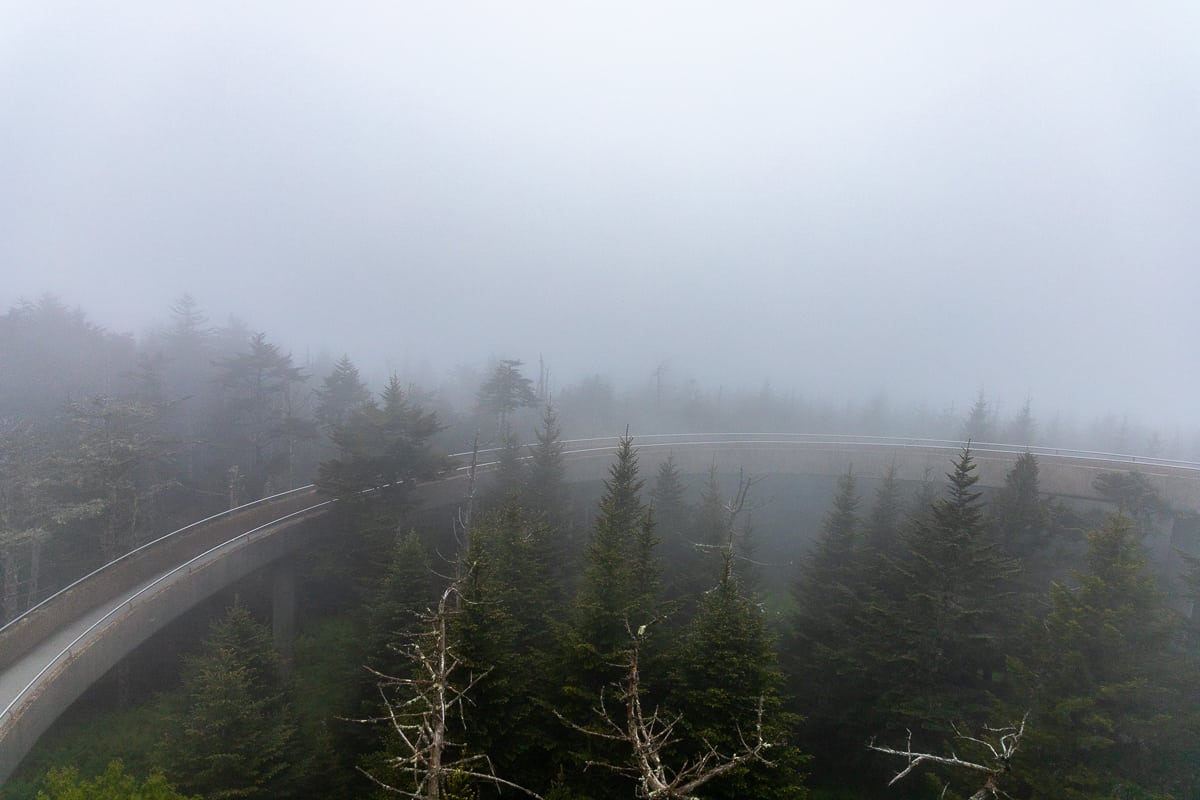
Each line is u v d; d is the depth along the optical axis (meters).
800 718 15.32
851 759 22.28
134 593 23.17
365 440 29.73
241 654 18.25
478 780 14.37
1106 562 16.80
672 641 18.61
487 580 17.47
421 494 34.09
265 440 41.06
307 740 18.75
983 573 20.27
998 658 21.33
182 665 24.75
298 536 29.84
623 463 25.80
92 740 20.88
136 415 30.50
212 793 14.99
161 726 20.81
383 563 26.56
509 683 15.12
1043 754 15.50
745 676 15.09
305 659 26.39
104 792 11.44
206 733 15.59
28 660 19.44
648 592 19.27
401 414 30.30
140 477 33.03
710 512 29.91
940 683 20.58
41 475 27.06
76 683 19.53
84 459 27.55
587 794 14.81
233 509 30.77
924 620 20.38
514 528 21.72
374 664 19.56
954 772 16.95
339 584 30.44
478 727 14.59
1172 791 15.07
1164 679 16.23
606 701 15.51
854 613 23.09
